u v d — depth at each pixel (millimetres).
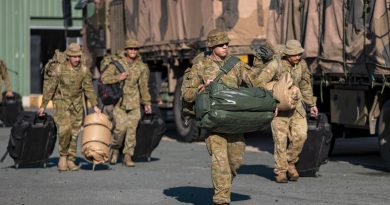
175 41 29766
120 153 24141
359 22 20625
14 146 20828
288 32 23859
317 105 23688
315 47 22531
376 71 19938
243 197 15906
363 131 23609
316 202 15266
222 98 13078
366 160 23172
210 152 13703
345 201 15398
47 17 57719
